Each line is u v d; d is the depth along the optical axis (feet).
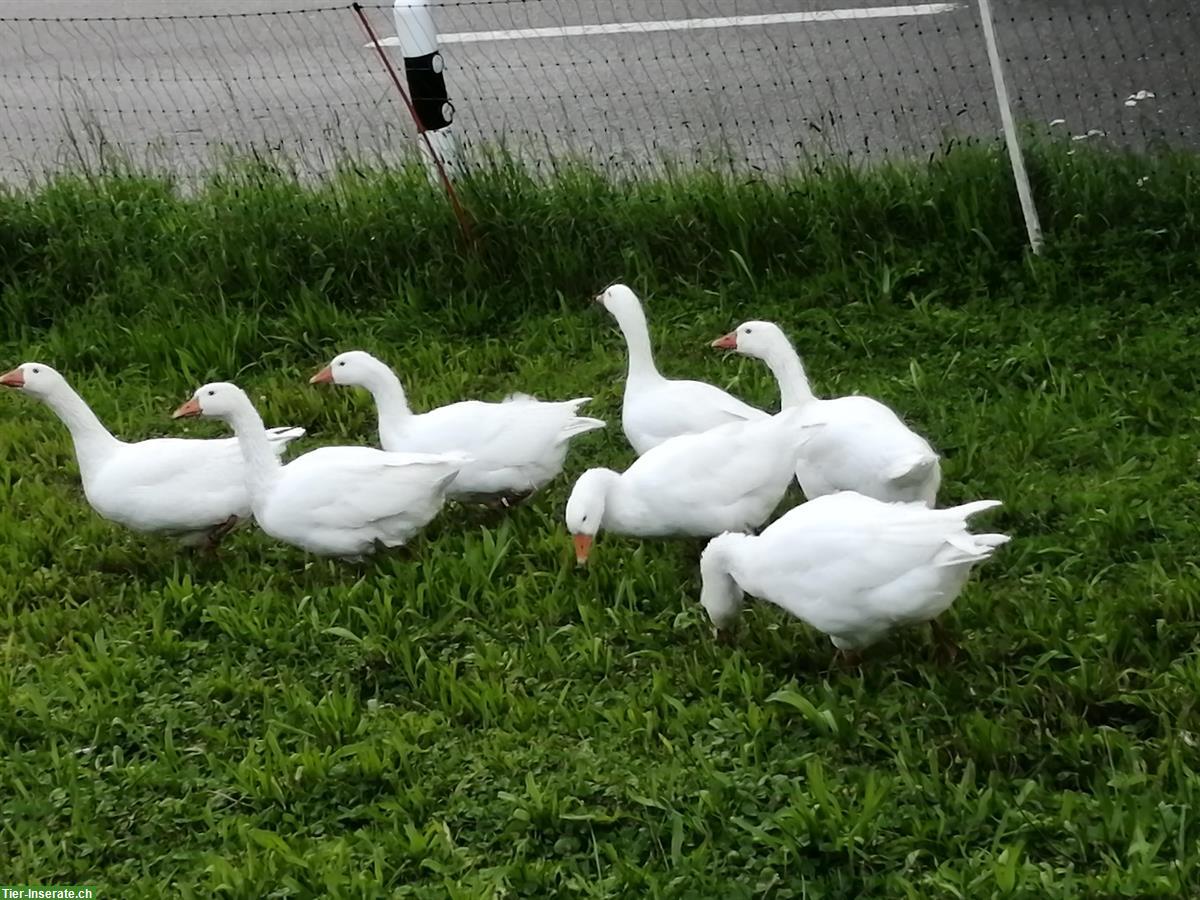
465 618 21.86
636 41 34.68
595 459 24.49
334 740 20.49
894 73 32.68
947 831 19.12
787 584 20.56
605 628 21.53
